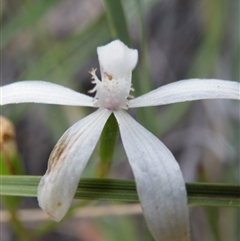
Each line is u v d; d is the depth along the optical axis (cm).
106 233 17
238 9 18
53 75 18
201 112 20
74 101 11
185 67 23
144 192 10
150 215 10
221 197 11
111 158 12
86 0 23
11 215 14
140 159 10
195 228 19
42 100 11
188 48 23
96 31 18
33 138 23
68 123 19
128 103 11
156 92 11
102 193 11
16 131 23
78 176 10
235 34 18
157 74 23
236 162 18
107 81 11
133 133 11
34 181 11
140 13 14
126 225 17
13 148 13
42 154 23
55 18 23
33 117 23
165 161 10
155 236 10
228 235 17
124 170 20
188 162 20
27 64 21
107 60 11
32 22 18
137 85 13
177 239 10
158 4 23
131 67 11
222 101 19
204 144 19
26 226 19
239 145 18
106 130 12
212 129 19
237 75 18
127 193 11
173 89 11
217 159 18
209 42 19
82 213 15
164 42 23
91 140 11
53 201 10
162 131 19
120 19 13
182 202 10
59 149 10
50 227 14
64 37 23
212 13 19
